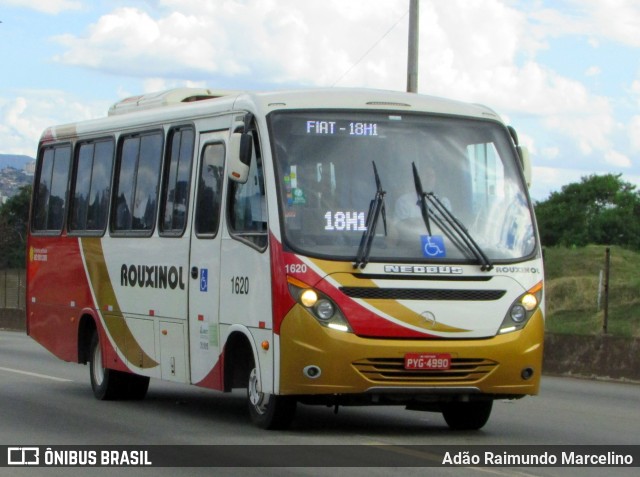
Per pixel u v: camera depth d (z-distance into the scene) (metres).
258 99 12.60
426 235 11.99
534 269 12.28
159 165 15.12
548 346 22.67
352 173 12.18
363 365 11.54
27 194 80.81
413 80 24.81
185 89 16.09
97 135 17.14
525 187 12.75
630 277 39.44
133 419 14.20
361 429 13.10
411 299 11.70
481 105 13.32
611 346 21.41
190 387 19.23
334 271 11.63
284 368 11.71
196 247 13.86
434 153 12.48
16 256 67.31
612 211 74.38
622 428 13.74
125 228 16.02
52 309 18.31
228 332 12.95
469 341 11.80
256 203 12.45
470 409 13.23
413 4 24.77
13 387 18.50
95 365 16.92
